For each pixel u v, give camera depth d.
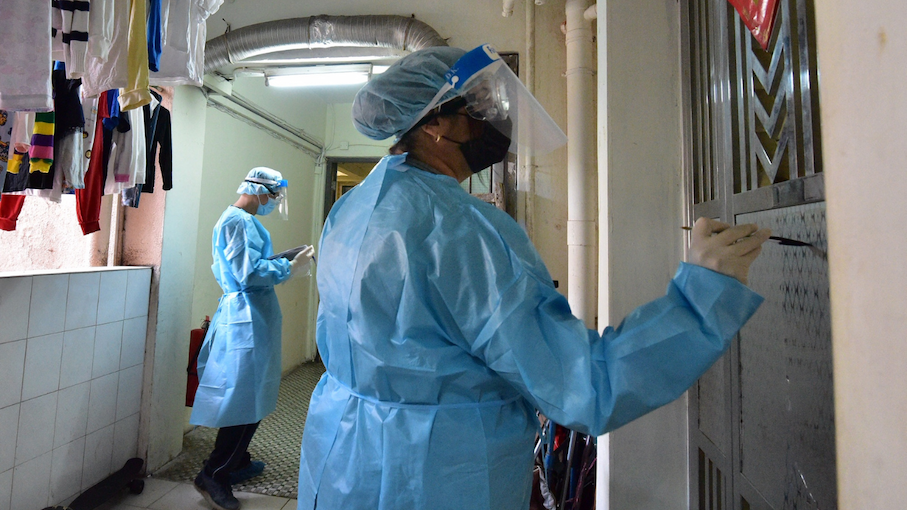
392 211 0.72
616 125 1.24
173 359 2.50
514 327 0.60
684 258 1.21
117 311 2.17
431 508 0.67
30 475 1.76
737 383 0.92
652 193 1.24
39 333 1.79
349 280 0.72
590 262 2.05
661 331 0.57
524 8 2.35
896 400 0.25
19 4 1.05
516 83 0.77
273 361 2.26
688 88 1.19
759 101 0.84
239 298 2.21
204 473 2.09
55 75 1.51
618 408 0.56
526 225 2.25
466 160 0.85
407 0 2.41
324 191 4.50
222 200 3.12
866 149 0.27
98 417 2.07
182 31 1.65
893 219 0.25
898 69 0.25
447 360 0.68
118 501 2.10
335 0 2.46
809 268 0.65
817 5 0.32
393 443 0.68
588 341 0.62
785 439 0.73
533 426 0.77
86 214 1.79
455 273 0.66
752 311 0.58
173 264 2.47
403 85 0.81
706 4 1.10
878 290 0.26
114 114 1.78
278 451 2.65
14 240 2.39
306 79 2.62
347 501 0.71
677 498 1.22
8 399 1.67
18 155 1.46
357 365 0.73
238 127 3.23
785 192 0.72
